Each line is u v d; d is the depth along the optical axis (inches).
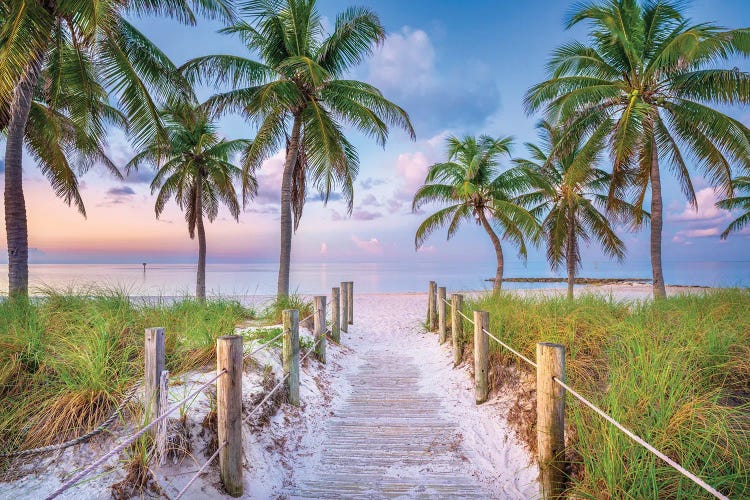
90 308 209.8
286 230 475.5
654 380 139.8
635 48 433.1
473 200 619.8
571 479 126.1
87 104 380.8
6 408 134.9
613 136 418.9
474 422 191.6
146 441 120.6
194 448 131.2
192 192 740.0
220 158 689.0
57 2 280.1
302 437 177.2
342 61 473.4
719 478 102.3
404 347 367.2
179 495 111.7
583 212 621.6
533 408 174.2
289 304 354.6
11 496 104.6
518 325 233.1
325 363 279.9
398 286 1641.2
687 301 277.4
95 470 112.9
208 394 152.8
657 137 445.4
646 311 245.4
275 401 185.0
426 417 201.9
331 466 157.9
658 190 451.2
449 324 348.8
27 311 209.9
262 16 434.0
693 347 162.1
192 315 240.4
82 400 135.2
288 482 146.6
